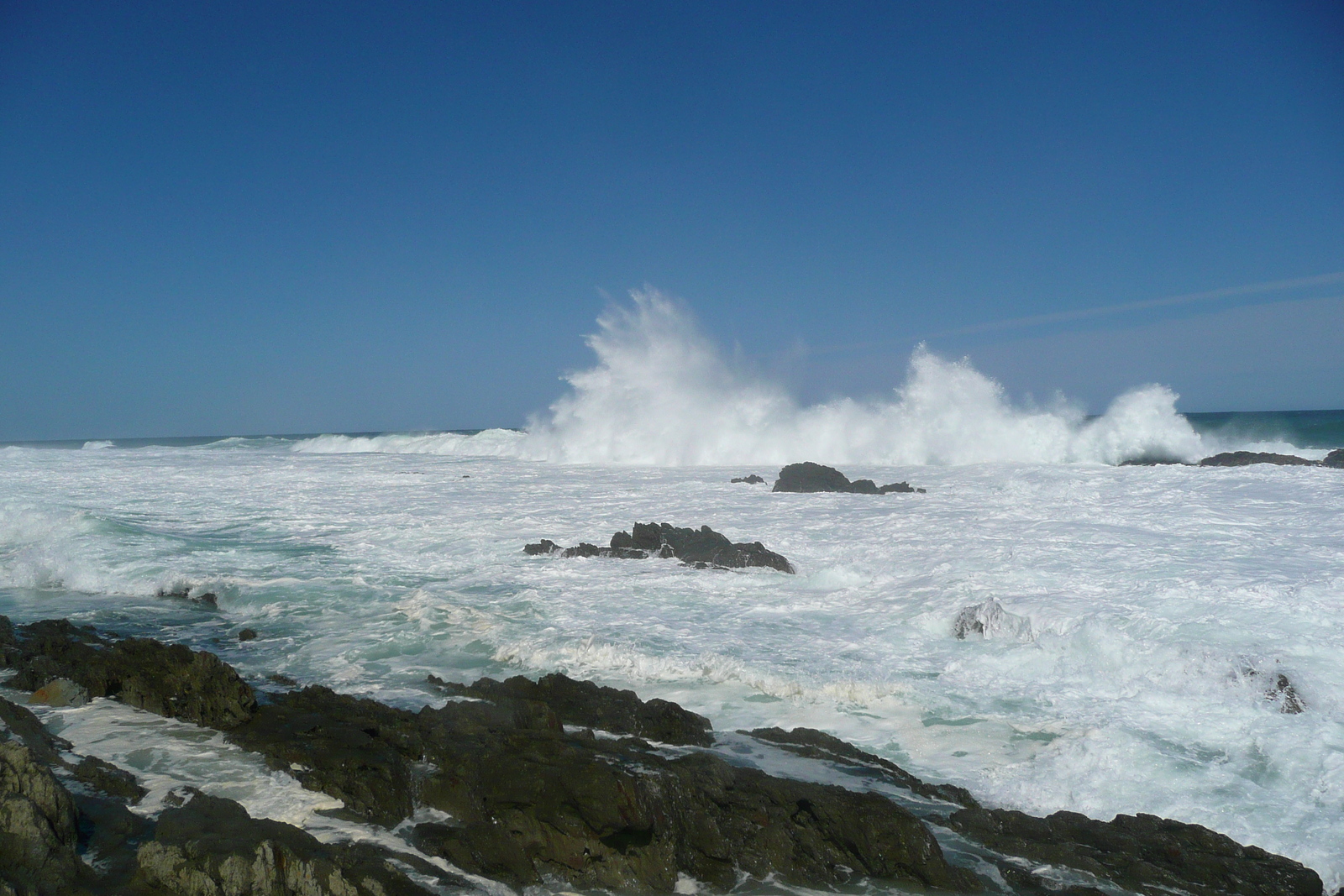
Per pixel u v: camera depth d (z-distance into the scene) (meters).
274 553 14.99
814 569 12.57
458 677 8.57
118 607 11.94
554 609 10.80
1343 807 5.49
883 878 4.97
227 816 5.27
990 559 11.96
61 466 33.69
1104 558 11.65
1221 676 7.34
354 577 12.95
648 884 4.90
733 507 18.75
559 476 27.88
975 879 4.88
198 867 4.49
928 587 10.87
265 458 40.88
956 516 15.98
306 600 11.77
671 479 26.19
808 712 7.46
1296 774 5.90
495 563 13.80
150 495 23.34
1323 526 13.40
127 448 55.28
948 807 5.73
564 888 4.90
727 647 9.05
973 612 9.31
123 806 5.59
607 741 6.57
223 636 10.31
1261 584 9.64
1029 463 29.17
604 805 5.06
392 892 4.50
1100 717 7.00
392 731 6.59
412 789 5.80
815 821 5.33
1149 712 7.03
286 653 9.50
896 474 25.67
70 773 6.09
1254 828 5.35
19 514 18.08
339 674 8.70
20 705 7.69
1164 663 7.69
